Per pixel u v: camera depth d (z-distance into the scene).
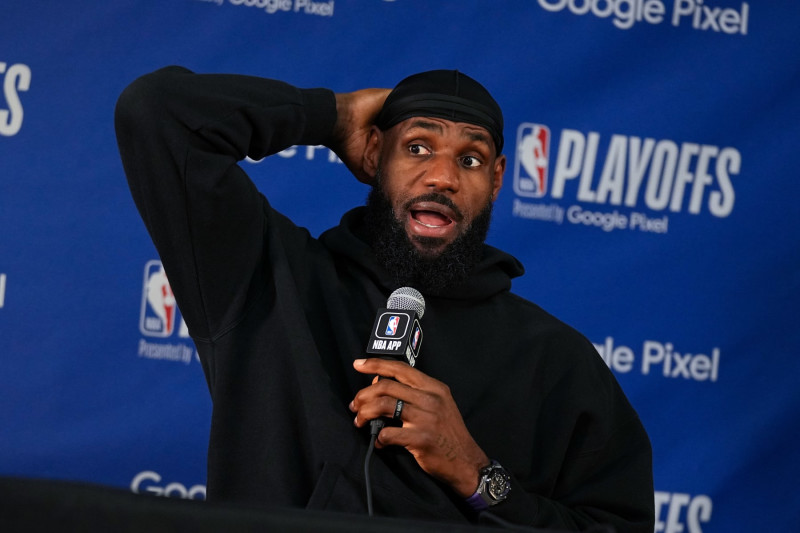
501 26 12.83
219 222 7.44
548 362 8.36
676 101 12.90
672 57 12.96
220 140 7.53
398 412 6.89
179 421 11.70
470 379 8.02
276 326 7.72
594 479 8.20
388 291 8.37
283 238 8.30
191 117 7.38
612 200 12.73
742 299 12.72
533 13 12.88
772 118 12.95
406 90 8.55
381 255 8.28
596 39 12.91
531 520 7.32
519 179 12.63
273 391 7.54
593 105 12.82
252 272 7.77
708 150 12.87
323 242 8.73
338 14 12.59
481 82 12.73
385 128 8.60
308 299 8.05
